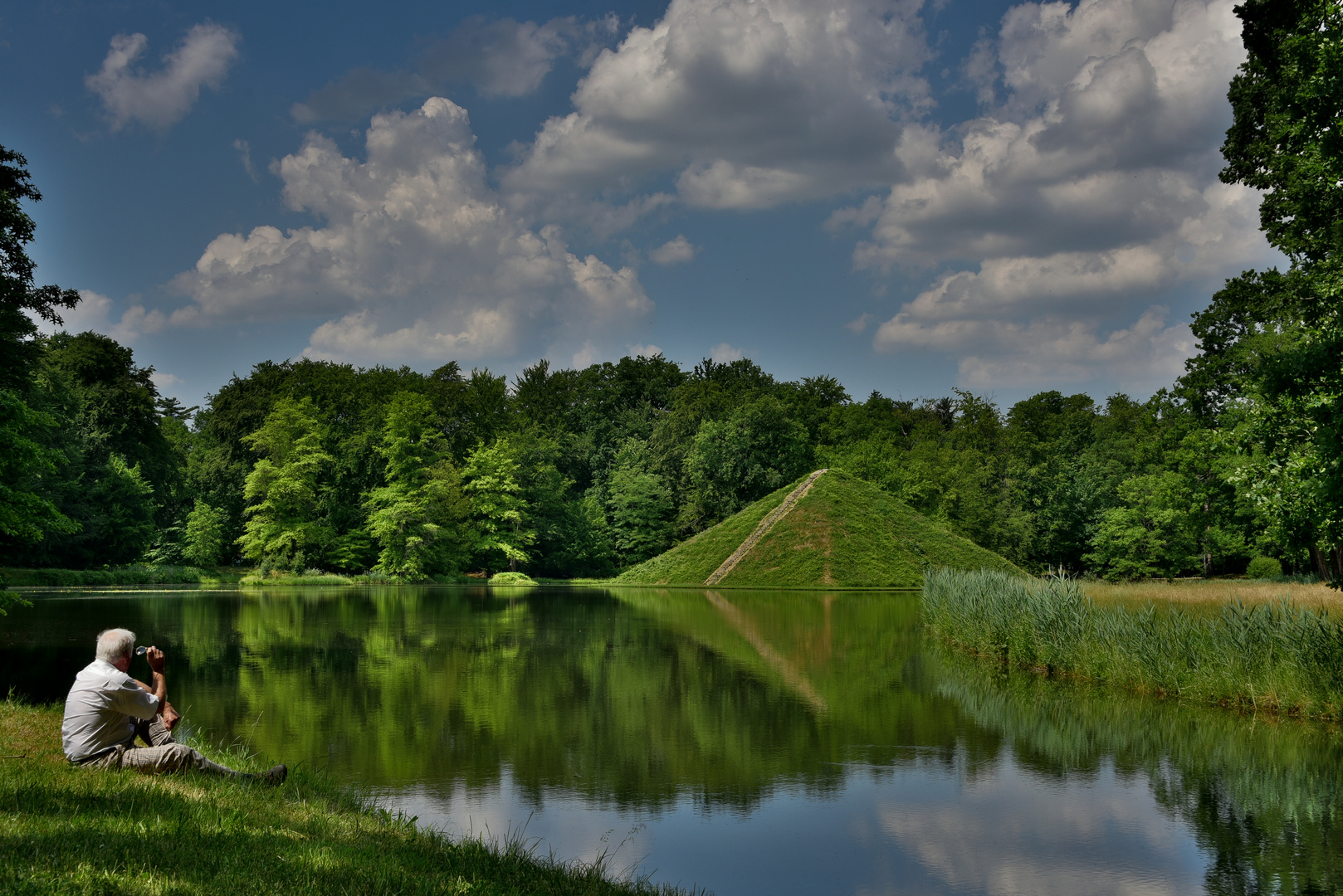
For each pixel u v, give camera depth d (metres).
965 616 21.67
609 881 6.36
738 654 20.23
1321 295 13.89
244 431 65.38
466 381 82.12
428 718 12.78
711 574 52.16
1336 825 8.68
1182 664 15.48
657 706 13.96
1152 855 7.84
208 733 11.52
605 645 21.67
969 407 97.25
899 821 8.67
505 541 63.12
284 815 6.07
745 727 12.62
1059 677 17.30
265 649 20.19
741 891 6.86
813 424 87.12
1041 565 69.44
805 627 26.56
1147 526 57.03
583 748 11.23
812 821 8.66
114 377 57.56
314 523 57.84
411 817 8.21
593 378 93.69
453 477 62.00
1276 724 13.21
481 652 19.97
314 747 11.01
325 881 4.61
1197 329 38.22
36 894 3.87
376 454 62.31
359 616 29.23
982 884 7.12
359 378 76.75
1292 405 12.61
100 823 5.04
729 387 91.62
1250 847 8.03
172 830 5.14
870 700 14.73
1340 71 13.24
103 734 6.68
